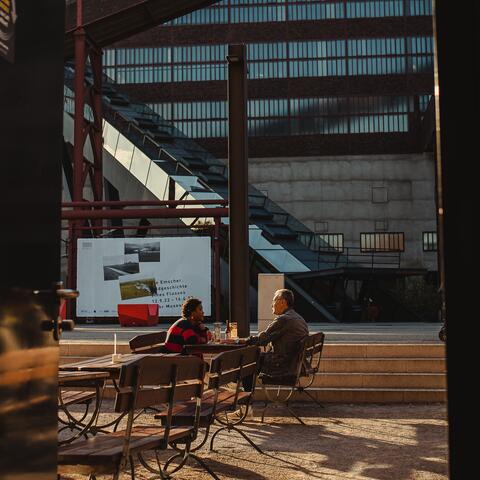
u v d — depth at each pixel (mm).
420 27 48656
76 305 26828
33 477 2457
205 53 49875
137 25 29938
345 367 9828
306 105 48719
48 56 2678
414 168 47500
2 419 2213
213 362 5137
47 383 2604
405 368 9773
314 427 7258
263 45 49438
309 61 49062
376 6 49031
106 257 26953
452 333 1583
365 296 33656
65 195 40281
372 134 48062
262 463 5559
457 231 1599
